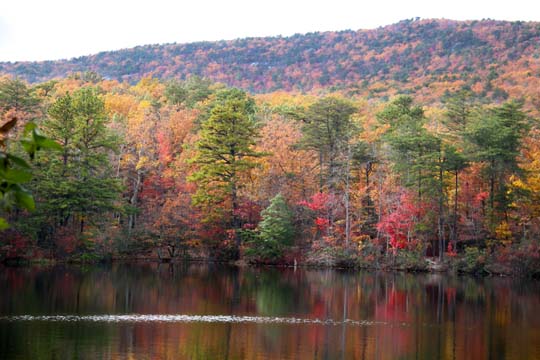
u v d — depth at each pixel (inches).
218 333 1078.4
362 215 2522.1
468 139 2472.9
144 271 2036.2
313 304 1453.0
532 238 2271.2
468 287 1868.8
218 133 2522.1
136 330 1069.8
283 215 2421.3
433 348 1020.5
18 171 149.6
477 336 1124.5
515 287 1894.7
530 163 2527.1
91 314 1198.3
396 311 1385.3
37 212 2066.9
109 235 2348.7
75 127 2190.0
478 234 2415.1
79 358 861.2
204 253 2573.8
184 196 2529.5
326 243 2443.4
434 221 2434.8
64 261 2144.4
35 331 1019.3
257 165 2566.4
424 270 2335.1
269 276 2041.1
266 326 1162.0
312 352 967.0
